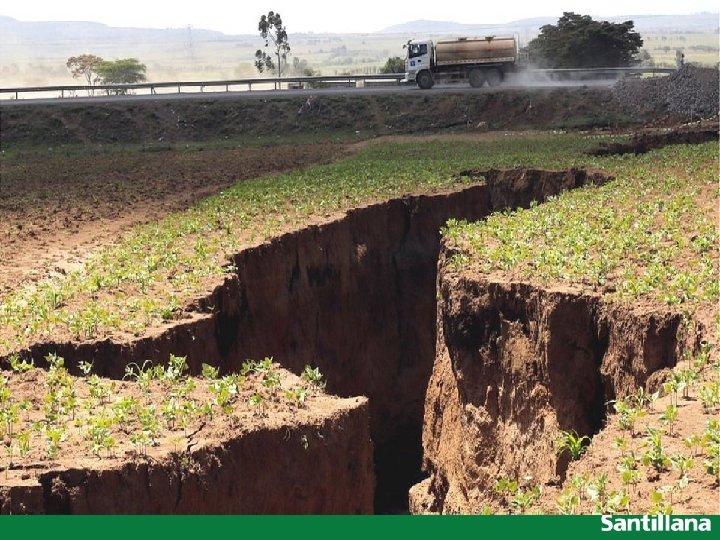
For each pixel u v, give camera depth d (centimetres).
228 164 5900
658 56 19175
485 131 7319
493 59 8131
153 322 2383
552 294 2402
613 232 3003
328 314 3422
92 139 7588
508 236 3025
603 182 4278
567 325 2375
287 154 6328
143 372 2095
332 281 3453
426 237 3941
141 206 4450
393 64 12588
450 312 2734
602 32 9500
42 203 4612
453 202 4047
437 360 3067
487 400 2606
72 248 3559
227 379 1992
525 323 2502
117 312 2448
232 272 2841
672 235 2950
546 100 7656
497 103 7688
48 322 2358
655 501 1454
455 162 4878
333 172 4694
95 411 1847
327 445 1834
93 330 2294
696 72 7619
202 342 2419
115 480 1586
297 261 3269
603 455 1686
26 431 1725
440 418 2970
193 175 5447
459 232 3197
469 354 2672
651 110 7412
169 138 7650
